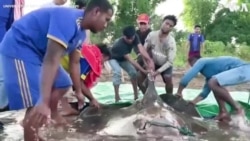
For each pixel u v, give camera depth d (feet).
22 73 11.98
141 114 14.26
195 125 15.03
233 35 70.23
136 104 15.52
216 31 71.41
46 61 11.09
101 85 30.83
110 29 62.49
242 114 17.74
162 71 23.31
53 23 11.30
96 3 11.56
